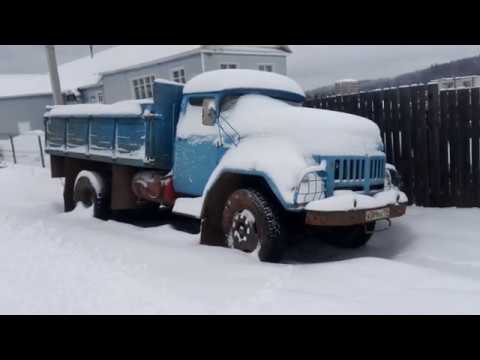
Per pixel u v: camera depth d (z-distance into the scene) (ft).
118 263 14.05
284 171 16.17
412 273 14.39
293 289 12.59
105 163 27.20
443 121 23.45
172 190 21.89
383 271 14.65
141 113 21.93
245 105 19.66
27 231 18.20
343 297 11.73
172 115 22.41
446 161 23.61
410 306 10.91
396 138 25.46
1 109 118.01
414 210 24.18
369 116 26.63
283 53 79.15
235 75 20.24
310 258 19.31
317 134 17.04
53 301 10.69
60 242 16.44
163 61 76.28
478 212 22.26
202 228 19.02
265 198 16.98
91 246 16.55
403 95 24.84
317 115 17.92
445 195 23.82
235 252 17.07
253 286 12.42
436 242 19.35
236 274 13.84
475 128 22.50
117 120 23.76
